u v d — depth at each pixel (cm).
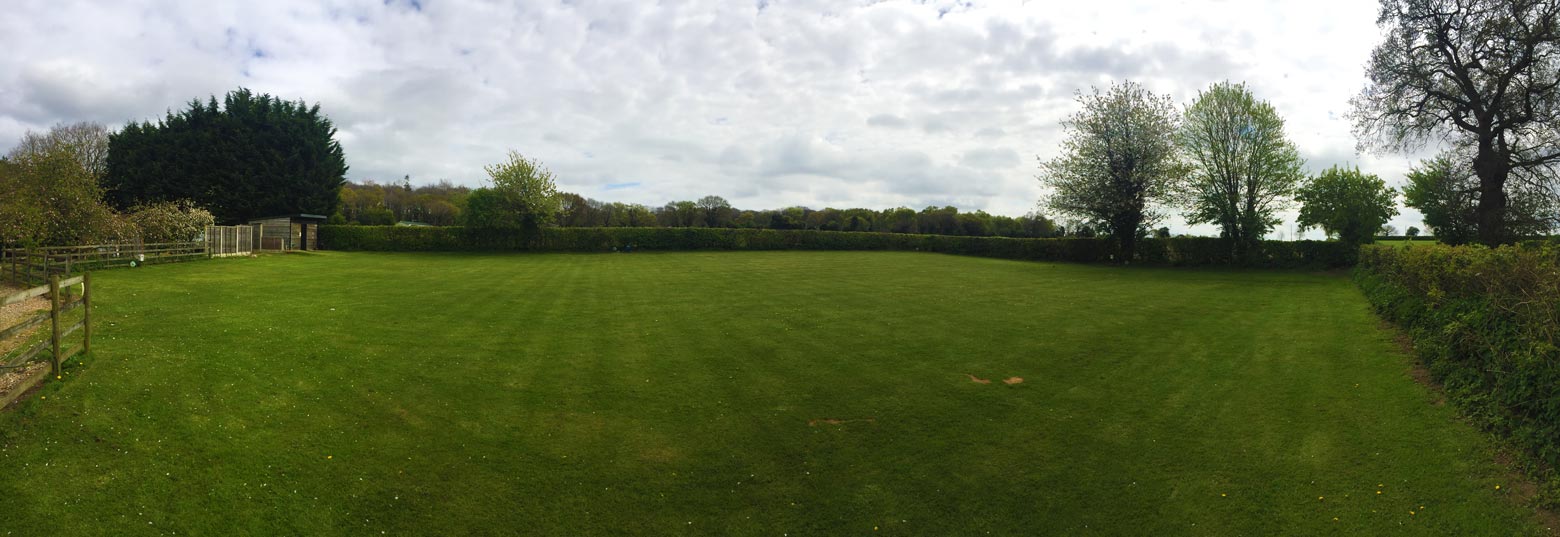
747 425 826
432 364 1048
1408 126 2691
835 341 1289
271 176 4156
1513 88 2420
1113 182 3566
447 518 595
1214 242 3569
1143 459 721
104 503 564
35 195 2256
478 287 2066
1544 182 2422
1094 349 1221
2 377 764
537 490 650
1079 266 3491
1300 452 720
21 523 525
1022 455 737
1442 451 690
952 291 2119
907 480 682
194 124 4166
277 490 616
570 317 1521
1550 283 744
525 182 4159
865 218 7031
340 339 1174
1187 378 1016
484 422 812
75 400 728
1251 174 3516
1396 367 1009
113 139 4188
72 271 1962
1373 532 563
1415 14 2583
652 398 921
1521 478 614
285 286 1877
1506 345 766
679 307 1708
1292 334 1327
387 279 2222
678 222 6538
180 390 808
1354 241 3388
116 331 1084
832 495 654
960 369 1082
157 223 2570
